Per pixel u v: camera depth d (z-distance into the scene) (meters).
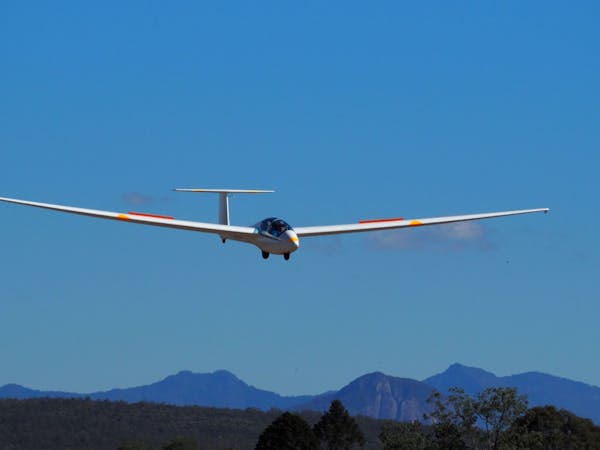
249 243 101.19
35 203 94.75
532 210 111.94
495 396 162.62
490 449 164.12
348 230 104.81
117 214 97.00
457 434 163.75
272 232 97.88
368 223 106.94
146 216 98.25
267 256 101.31
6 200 94.25
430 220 108.44
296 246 96.44
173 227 98.19
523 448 163.50
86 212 95.62
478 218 109.69
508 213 111.00
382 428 186.75
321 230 103.88
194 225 98.31
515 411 162.00
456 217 109.25
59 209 95.00
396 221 107.88
